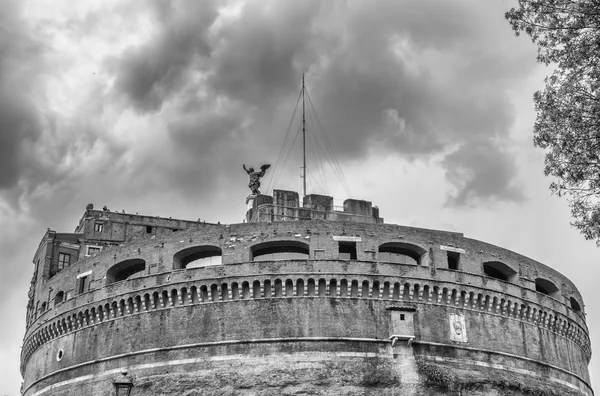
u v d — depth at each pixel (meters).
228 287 74.81
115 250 83.31
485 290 78.88
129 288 78.69
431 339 74.62
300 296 74.19
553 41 44.09
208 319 74.50
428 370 72.81
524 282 83.12
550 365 81.19
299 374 71.19
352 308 74.19
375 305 74.75
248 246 76.94
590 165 43.00
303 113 98.19
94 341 79.88
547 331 83.12
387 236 78.25
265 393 70.56
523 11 44.81
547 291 88.25
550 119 44.09
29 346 91.00
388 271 75.81
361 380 71.25
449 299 77.06
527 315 81.44
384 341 73.31
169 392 72.38
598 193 43.28
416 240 78.94
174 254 79.19
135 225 109.19
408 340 73.25
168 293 76.44
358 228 77.94
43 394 83.06
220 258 79.06
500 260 82.56
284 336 72.81
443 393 72.50
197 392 71.56
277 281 74.56
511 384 76.19
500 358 77.38
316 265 74.88
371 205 92.44
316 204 90.31
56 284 89.19
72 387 79.56
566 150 43.59
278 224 77.69
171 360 74.06
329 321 73.38
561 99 44.06
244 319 73.75
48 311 87.31
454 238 80.88
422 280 76.38
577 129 43.38
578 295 92.19
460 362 75.00
